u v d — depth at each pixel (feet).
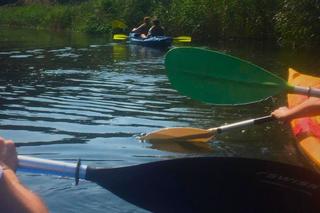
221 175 10.25
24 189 4.81
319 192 10.36
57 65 40.24
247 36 69.72
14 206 4.60
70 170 7.90
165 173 9.82
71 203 12.66
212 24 71.15
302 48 60.39
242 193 10.40
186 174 9.99
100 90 28.84
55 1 117.08
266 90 12.53
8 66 39.45
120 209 12.39
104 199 12.91
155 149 17.15
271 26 68.18
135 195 9.58
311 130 15.56
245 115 22.99
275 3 68.13
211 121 21.76
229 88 12.64
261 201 10.48
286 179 10.38
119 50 53.06
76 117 21.88
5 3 130.31
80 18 92.27
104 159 16.17
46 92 27.96
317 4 59.82
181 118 22.08
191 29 72.54
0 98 26.04
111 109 23.63
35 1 121.49
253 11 68.85
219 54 12.57
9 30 89.66
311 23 60.13
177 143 17.71
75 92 28.09
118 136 18.78
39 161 7.55
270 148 17.66
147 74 35.58
